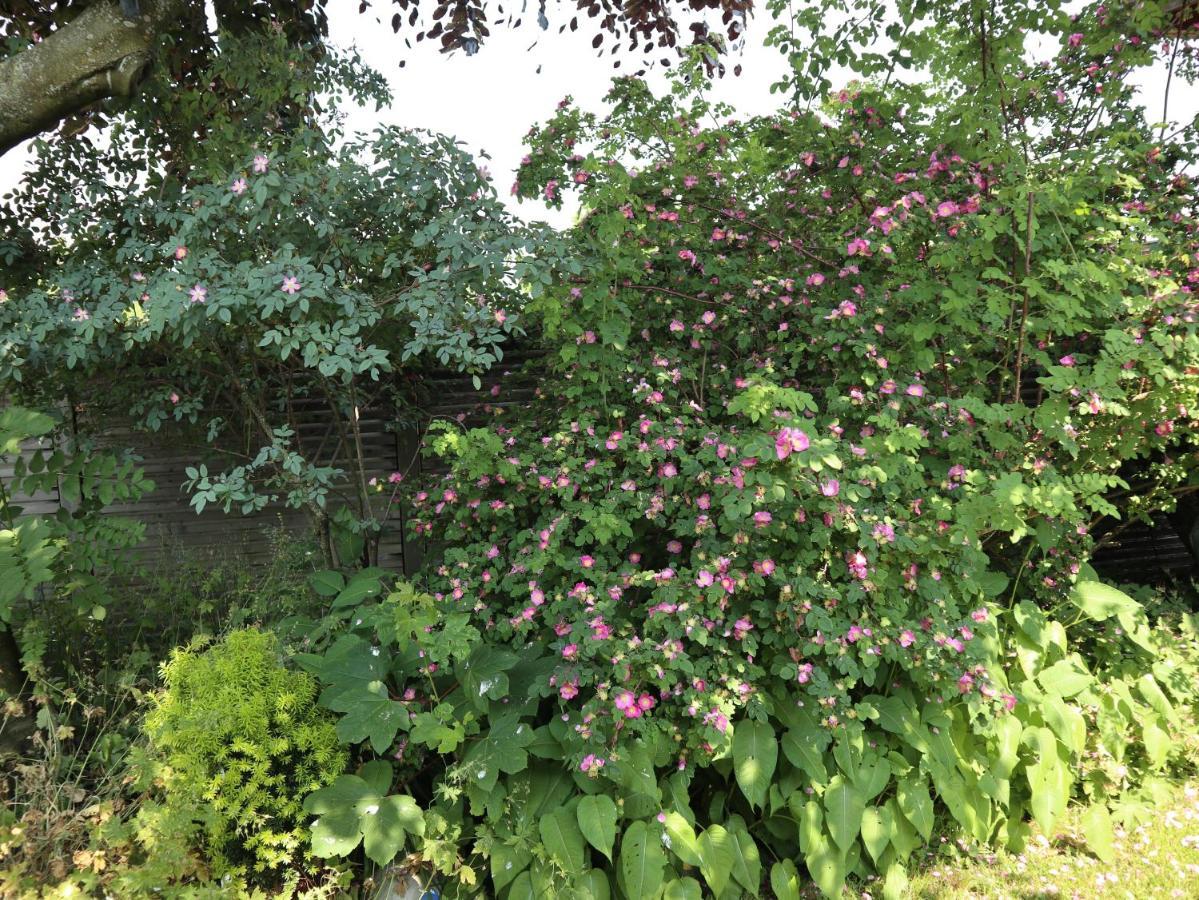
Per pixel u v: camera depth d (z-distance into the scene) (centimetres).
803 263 371
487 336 287
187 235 283
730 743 254
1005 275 306
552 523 292
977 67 325
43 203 359
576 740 244
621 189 309
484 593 295
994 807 291
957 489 289
